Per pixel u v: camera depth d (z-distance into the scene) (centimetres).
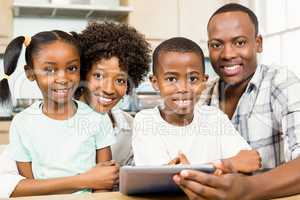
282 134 98
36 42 87
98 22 107
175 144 88
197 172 48
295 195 53
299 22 230
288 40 239
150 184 51
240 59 103
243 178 51
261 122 104
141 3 261
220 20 103
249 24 103
